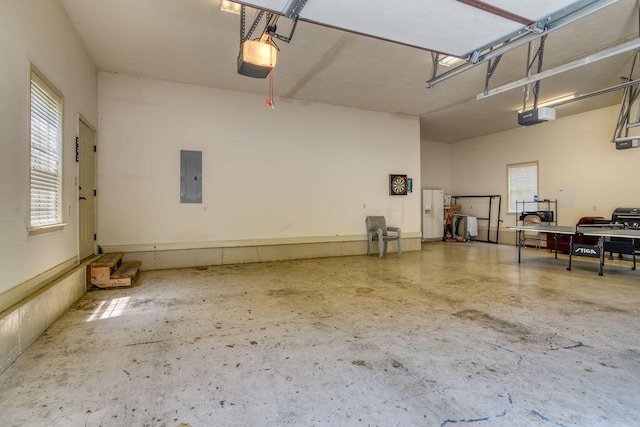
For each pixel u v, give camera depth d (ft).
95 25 12.78
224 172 19.62
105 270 13.98
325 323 10.18
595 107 23.36
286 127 21.33
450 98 21.42
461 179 35.22
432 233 33.55
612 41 14.05
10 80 7.92
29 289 8.89
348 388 6.58
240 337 9.09
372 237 23.77
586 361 7.73
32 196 9.53
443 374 7.14
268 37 10.96
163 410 5.85
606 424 5.51
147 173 17.92
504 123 27.76
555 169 26.40
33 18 9.21
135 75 17.60
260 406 5.98
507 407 5.96
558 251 24.79
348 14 8.00
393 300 12.63
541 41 13.66
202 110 19.08
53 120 11.01
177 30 13.19
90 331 9.44
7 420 5.53
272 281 15.61
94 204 16.38
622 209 21.70
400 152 25.29
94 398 6.20
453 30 8.78
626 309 11.49
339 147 23.06
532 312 11.20
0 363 7.06
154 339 8.93
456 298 12.89
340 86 19.33
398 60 15.87
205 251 19.24
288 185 21.43
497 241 31.35
